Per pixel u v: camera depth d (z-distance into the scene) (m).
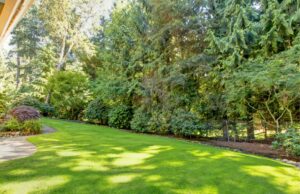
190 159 4.52
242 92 7.36
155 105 9.92
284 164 4.50
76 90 14.81
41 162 4.09
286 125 7.10
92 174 3.53
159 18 10.18
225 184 3.27
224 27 9.25
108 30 13.18
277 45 7.41
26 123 7.70
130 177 3.45
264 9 7.95
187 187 3.13
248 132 8.17
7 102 9.36
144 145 5.89
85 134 7.61
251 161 4.48
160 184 3.20
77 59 18.19
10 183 3.11
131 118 11.26
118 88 11.73
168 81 9.40
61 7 16.23
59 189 2.95
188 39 9.93
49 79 15.21
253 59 7.70
